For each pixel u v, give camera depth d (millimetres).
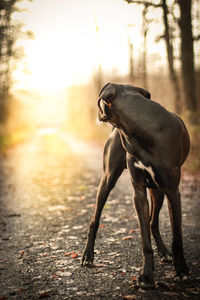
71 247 4070
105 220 5238
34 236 4578
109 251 3857
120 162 3393
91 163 13375
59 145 25109
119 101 2695
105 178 3482
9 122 31812
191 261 3439
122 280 3078
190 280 2930
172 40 11688
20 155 18109
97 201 3514
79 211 5965
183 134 2906
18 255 3855
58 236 4539
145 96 2896
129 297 2699
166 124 2697
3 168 12703
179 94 12352
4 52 19938
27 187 8727
